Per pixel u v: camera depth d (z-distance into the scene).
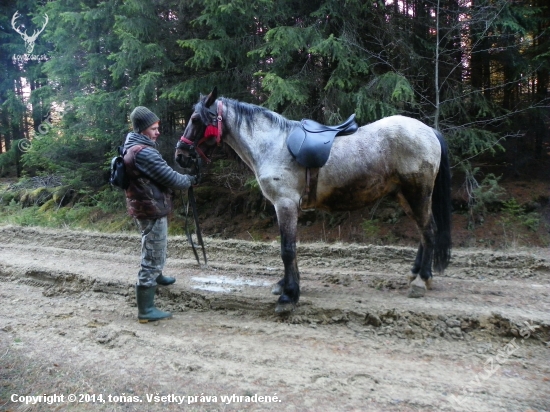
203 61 7.84
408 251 5.53
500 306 3.78
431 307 3.74
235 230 9.12
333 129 3.99
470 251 5.49
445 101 7.41
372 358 3.11
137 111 3.75
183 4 8.30
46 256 6.14
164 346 3.33
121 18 8.01
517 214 7.57
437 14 7.43
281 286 4.29
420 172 3.94
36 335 3.54
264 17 7.54
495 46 7.88
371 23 7.61
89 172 10.91
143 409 2.46
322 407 2.47
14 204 12.66
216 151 9.55
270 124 4.09
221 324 3.81
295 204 3.96
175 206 10.03
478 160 8.98
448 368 2.96
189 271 5.27
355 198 4.03
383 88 6.98
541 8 7.61
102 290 4.75
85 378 2.80
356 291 4.39
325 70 7.81
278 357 3.12
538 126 8.40
